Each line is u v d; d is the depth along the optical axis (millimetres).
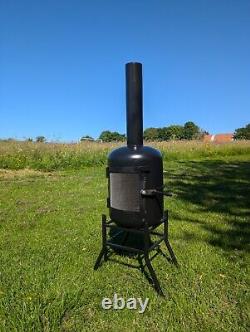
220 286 2980
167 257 3555
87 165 11617
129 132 3053
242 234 4230
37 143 13773
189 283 3033
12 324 2420
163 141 18344
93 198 6273
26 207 5625
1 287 2924
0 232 4375
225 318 2547
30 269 3262
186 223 4672
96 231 4371
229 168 10914
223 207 5547
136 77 3002
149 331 2434
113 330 2441
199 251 3703
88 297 2811
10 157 10945
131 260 3488
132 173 2863
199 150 16469
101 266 3367
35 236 4223
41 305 2631
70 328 2441
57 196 6480
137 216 2895
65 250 3764
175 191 6879
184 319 2541
